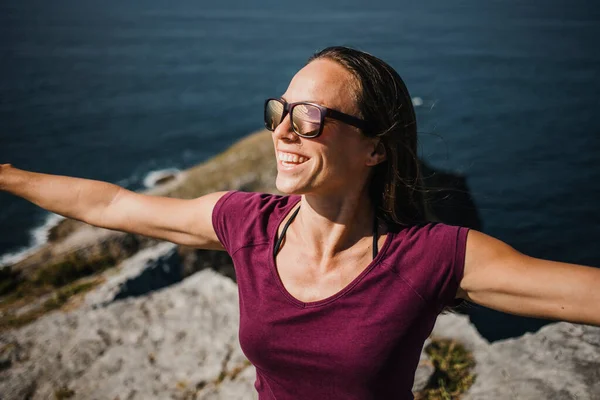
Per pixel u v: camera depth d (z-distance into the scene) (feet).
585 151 111.34
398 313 5.67
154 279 30.68
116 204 7.15
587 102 154.92
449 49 271.90
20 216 85.40
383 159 6.07
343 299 5.76
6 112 168.14
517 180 96.12
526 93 169.27
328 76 5.79
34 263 48.44
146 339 16.14
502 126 130.93
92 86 211.20
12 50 296.92
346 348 5.72
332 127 5.75
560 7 515.50
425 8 555.28
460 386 12.37
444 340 13.84
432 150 112.68
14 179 7.31
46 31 391.24
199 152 136.05
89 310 17.92
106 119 163.53
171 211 6.95
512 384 11.86
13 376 15.14
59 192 7.22
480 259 5.54
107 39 353.10
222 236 6.64
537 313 5.26
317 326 5.84
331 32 374.43
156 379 14.42
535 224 80.18
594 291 4.96
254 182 63.93
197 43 336.29
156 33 388.37
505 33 330.54
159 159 130.11
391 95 5.93
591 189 91.61
